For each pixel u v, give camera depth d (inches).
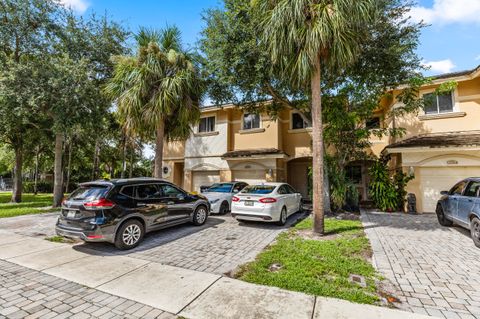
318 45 243.9
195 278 165.2
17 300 137.0
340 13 235.3
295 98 445.1
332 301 134.2
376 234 275.4
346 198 443.5
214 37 345.4
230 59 339.3
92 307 130.1
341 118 391.2
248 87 380.8
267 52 294.8
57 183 499.2
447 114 438.9
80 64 434.3
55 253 217.6
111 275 170.4
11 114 422.3
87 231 209.8
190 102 388.2
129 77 360.8
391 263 190.5
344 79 387.9
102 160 1082.7
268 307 128.6
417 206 422.0
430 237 263.4
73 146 887.1
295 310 125.3
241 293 143.9
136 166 1326.3
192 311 125.7
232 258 205.5
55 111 415.5
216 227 319.9
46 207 495.8
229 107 619.8
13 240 258.4
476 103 424.8
